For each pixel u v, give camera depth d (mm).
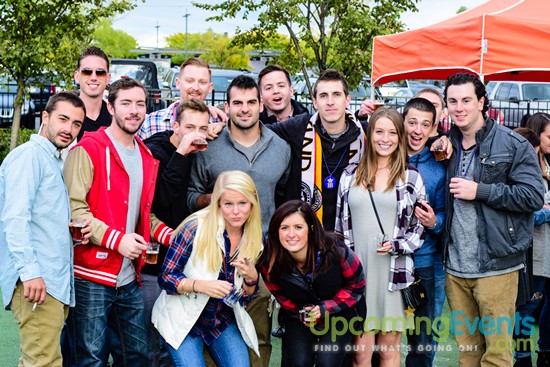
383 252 3883
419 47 6285
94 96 5055
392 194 4000
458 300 4137
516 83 15047
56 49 10328
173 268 3707
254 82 4301
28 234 3414
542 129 4961
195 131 4070
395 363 4133
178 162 4004
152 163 3977
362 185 4066
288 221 3646
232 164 4281
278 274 3762
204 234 3674
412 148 4375
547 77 8664
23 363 3574
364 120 5500
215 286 3578
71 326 3781
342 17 10758
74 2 10273
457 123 4047
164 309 3771
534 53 5633
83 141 3789
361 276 3828
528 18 5742
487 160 3998
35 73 10484
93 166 3734
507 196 3867
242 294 3766
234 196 3635
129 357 3975
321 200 4445
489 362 4035
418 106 4324
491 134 4039
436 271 4688
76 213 3672
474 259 4012
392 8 10633
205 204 4160
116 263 3738
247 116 4234
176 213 4125
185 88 5023
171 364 4316
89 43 10672
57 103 3582
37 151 3525
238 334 3848
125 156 3832
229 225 3766
